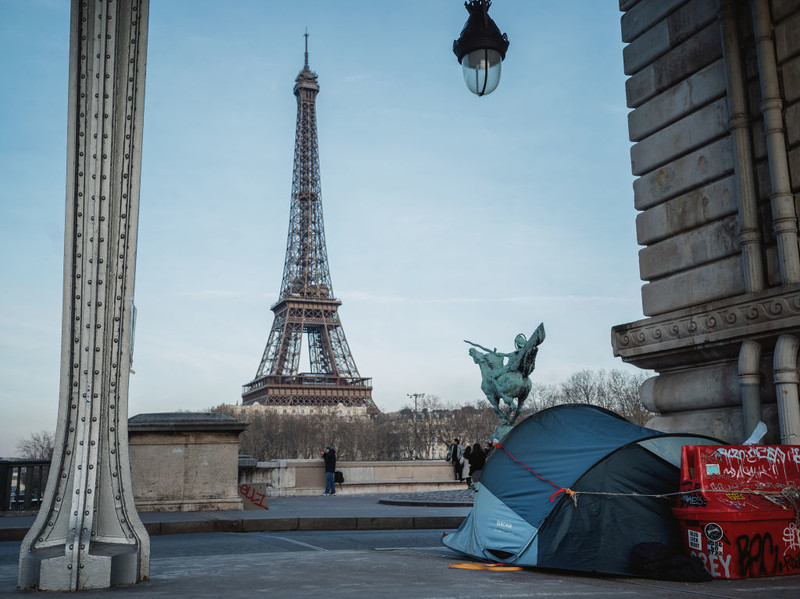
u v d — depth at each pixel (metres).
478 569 9.20
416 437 184.25
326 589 7.39
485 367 26.12
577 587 7.74
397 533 17.17
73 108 8.21
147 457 20.77
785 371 11.12
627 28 15.08
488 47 10.88
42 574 7.29
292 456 189.25
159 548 13.44
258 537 15.83
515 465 10.57
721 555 8.46
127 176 8.34
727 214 12.70
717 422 12.69
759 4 11.96
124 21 8.49
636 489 9.58
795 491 8.91
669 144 13.85
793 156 11.52
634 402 148.12
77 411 7.91
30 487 21.45
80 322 8.01
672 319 13.31
